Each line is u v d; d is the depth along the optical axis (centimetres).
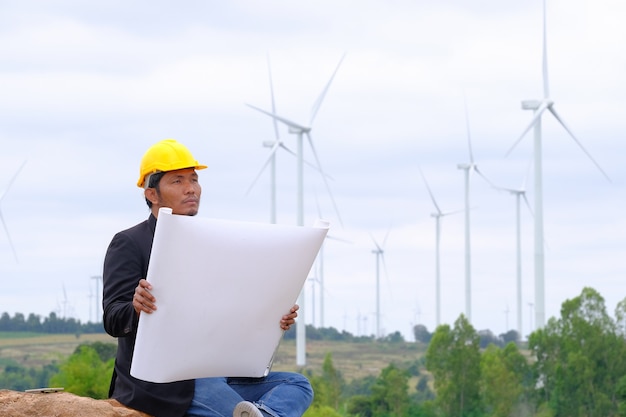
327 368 13250
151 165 1084
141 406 1069
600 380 12481
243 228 1008
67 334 19725
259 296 1032
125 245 1079
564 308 12694
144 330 1011
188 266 994
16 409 1044
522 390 12675
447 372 13038
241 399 1097
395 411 13000
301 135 10194
